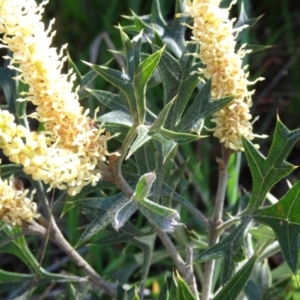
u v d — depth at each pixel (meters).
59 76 0.28
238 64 0.32
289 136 0.32
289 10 0.79
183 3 0.41
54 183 0.27
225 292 0.31
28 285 0.42
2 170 0.40
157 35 0.36
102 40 0.75
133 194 0.29
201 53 0.32
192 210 0.37
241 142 0.34
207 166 0.66
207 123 0.65
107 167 0.31
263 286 0.45
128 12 0.74
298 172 0.70
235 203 0.50
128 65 0.30
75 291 0.43
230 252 0.32
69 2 0.77
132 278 0.61
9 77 0.43
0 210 0.34
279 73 0.73
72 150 0.28
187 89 0.34
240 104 0.33
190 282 0.35
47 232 0.36
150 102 0.66
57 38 0.77
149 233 0.41
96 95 0.32
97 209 0.32
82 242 0.32
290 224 0.31
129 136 0.30
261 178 0.32
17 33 0.27
